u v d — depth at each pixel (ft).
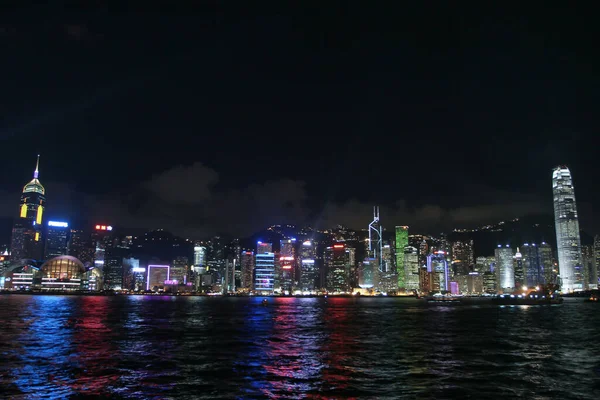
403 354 179.83
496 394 113.09
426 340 231.71
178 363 154.10
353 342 221.66
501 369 146.20
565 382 126.93
